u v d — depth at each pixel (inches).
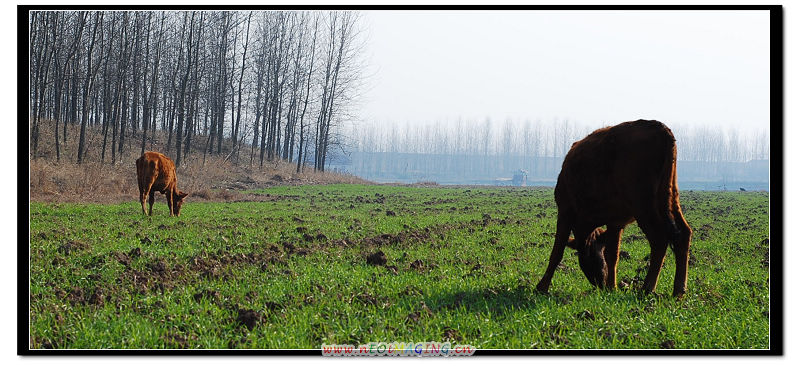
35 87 1269.7
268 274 343.9
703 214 905.5
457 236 535.8
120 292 292.8
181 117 1601.9
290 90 2231.8
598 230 321.4
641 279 323.6
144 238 452.8
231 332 234.2
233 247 435.2
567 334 234.4
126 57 1539.1
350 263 390.6
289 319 250.2
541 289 309.7
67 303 272.1
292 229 558.3
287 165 2197.3
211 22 1879.9
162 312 257.9
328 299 282.4
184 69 1941.4
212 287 308.0
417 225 640.4
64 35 1485.0
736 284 334.3
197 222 608.1
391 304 275.7
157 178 674.2
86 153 1378.0
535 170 5285.4
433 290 302.7
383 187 1862.7
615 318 252.5
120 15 1473.9
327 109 2293.3
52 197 890.1
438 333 230.7
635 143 272.1
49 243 415.8
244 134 2234.3
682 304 272.4
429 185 2460.6
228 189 1459.2
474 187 2309.3
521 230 596.4
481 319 249.9
